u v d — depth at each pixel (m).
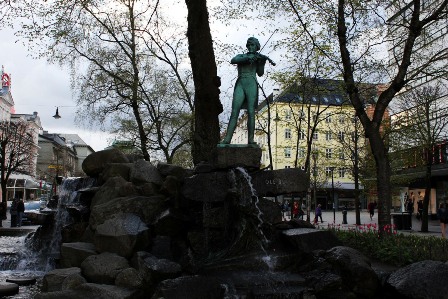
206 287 6.61
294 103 29.61
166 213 8.69
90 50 23.31
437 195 35.84
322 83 19.44
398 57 15.28
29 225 27.30
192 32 13.13
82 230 10.06
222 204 8.62
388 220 11.94
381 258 8.95
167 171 10.20
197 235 8.38
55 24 18.59
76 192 11.18
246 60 9.27
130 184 9.74
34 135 87.31
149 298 6.97
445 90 28.78
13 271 10.41
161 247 8.39
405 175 30.31
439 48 20.61
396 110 29.03
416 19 12.30
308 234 8.02
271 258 7.66
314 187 40.28
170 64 23.88
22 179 61.59
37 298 6.49
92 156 11.95
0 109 71.31
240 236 8.20
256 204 8.67
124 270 7.09
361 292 6.83
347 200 68.75
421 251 8.75
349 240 11.18
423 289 6.42
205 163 9.32
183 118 27.08
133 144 27.30
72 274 7.23
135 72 24.08
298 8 14.45
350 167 34.91
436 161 30.20
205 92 13.12
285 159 63.66
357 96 13.09
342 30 13.02
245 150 8.91
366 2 13.15
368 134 12.86
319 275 7.20
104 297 6.59
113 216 8.73
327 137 45.66
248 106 9.17
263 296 6.64
